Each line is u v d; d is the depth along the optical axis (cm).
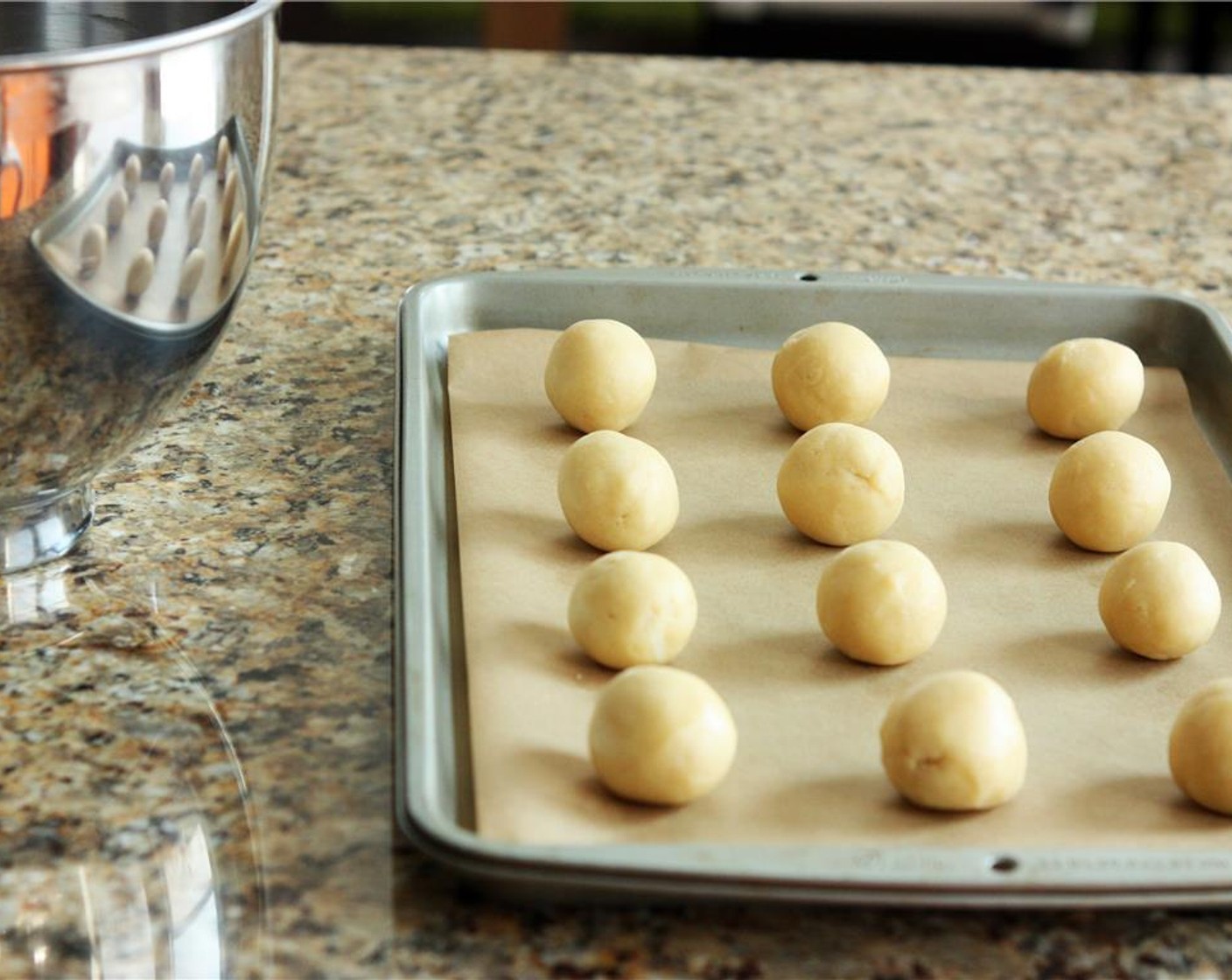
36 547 79
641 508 83
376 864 62
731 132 141
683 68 154
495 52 156
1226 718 66
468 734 71
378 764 67
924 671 77
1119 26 264
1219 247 122
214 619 76
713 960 58
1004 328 106
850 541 87
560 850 57
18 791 64
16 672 71
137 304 67
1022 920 61
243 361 101
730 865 57
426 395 92
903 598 76
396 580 75
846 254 118
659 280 105
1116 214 127
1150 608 77
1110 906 58
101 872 60
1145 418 100
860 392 96
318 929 58
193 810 64
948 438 98
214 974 56
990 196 130
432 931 59
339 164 131
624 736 64
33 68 59
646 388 96
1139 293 105
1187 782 67
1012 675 77
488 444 93
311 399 97
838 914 60
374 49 155
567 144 136
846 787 68
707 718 65
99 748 67
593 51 275
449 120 140
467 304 104
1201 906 58
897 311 105
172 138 64
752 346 106
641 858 57
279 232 119
